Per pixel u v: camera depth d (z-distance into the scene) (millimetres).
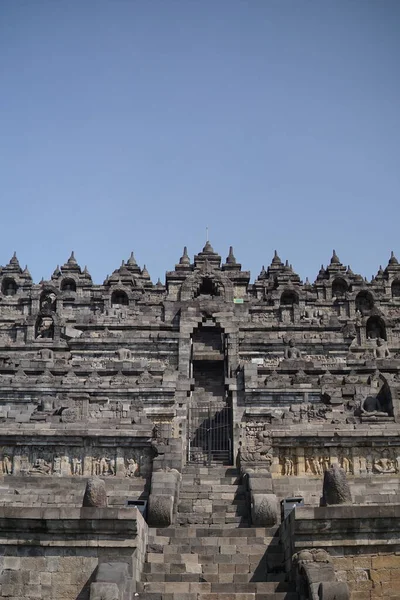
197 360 62562
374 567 27703
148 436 41438
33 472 41469
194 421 51969
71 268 81000
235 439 47562
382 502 36562
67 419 44375
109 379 55344
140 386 53000
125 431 41688
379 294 75938
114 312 69125
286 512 34531
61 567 27812
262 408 51375
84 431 41719
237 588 28406
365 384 53688
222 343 63938
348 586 26891
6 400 54219
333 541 28094
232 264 80375
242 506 36688
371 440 41625
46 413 46062
